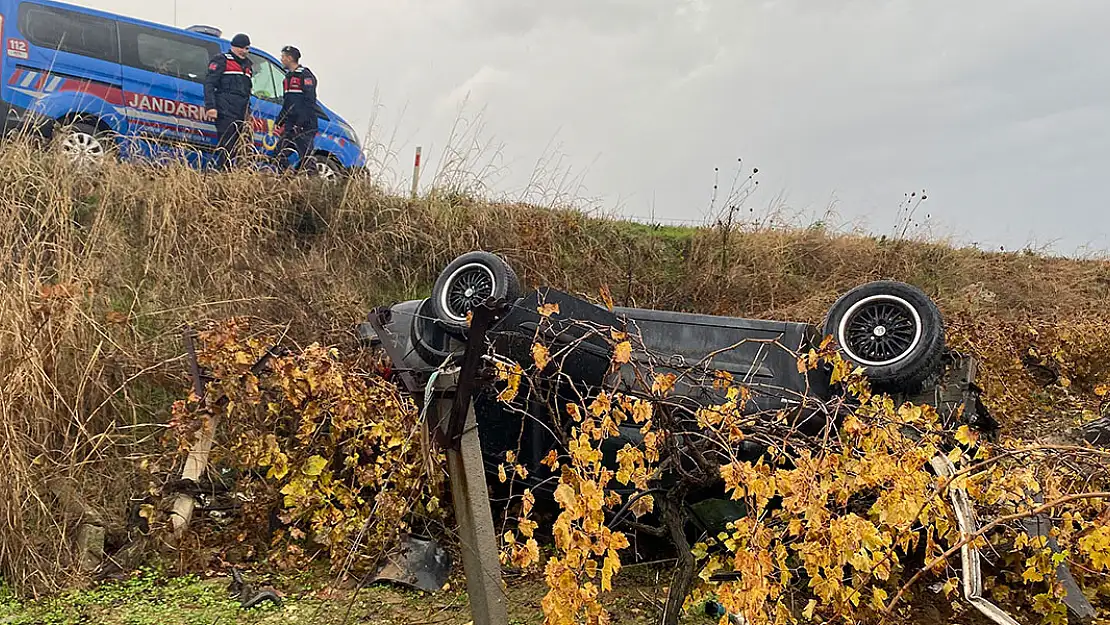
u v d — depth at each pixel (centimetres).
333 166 870
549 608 268
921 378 436
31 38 707
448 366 304
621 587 401
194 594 380
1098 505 309
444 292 471
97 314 507
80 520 396
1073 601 340
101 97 738
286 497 409
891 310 452
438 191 840
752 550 269
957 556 341
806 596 362
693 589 356
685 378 401
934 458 323
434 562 404
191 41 810
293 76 827
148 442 457
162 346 517
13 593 359
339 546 404
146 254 618
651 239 967
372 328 532
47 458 391
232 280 625
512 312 388
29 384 396
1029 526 332
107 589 375
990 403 701
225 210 680
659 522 407
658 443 309
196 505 429
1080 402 795
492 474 429
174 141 755
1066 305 1081
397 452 421
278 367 415
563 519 269
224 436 445
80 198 644
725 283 941
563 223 889
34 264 507
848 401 405
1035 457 341
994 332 845
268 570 407
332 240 743
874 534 266
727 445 297
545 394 390
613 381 346
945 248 1130
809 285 1004
